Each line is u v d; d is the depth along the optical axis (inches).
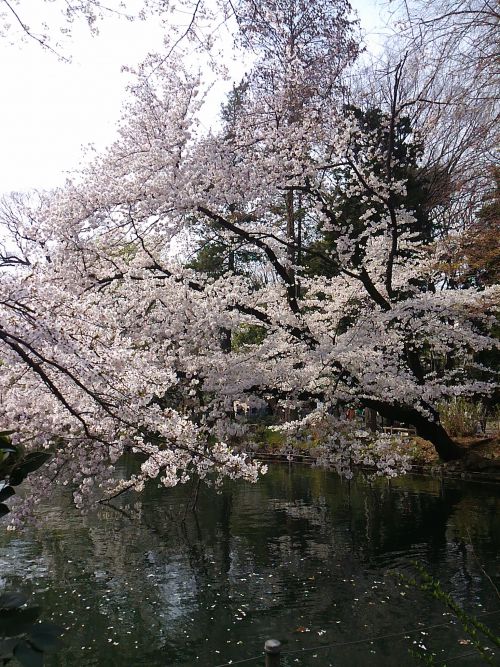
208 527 340.2
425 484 449.1
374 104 512.4
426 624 202.8
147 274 311.4
